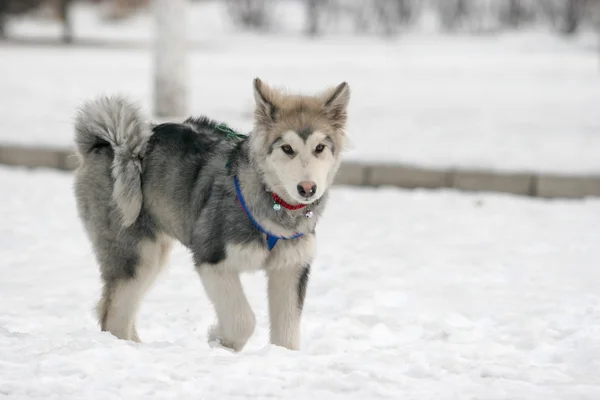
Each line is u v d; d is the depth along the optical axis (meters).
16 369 5.87
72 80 29.45
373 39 57.59
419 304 8.65
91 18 70.94
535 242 11.40
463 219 12.85
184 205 7.08
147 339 7.62
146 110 7.59
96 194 7.32
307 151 6.40
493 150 17.09
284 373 5.96
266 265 6.80
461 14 61.94
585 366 6.54
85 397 5.41
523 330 7.64
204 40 55.97
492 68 37.19
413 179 15.17
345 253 10.77
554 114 22.86
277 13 67.88
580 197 14.44
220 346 6.91
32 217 12.43
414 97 26.69
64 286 9.11
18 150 16.23
